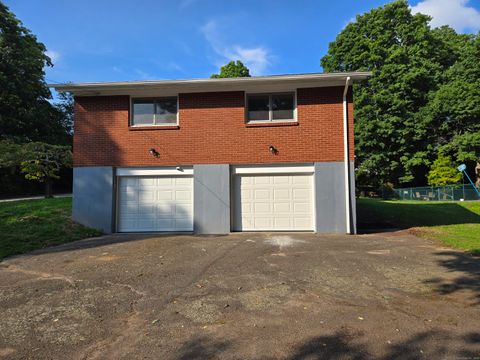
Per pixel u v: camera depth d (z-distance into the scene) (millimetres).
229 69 38844
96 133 12008
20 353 3264
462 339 3441
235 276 5773
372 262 6613
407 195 30875
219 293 4922
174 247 8461
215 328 3768
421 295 4730
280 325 3826
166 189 11914
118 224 11914
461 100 29781
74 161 11984
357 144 32781
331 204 11109
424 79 31844
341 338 3492
